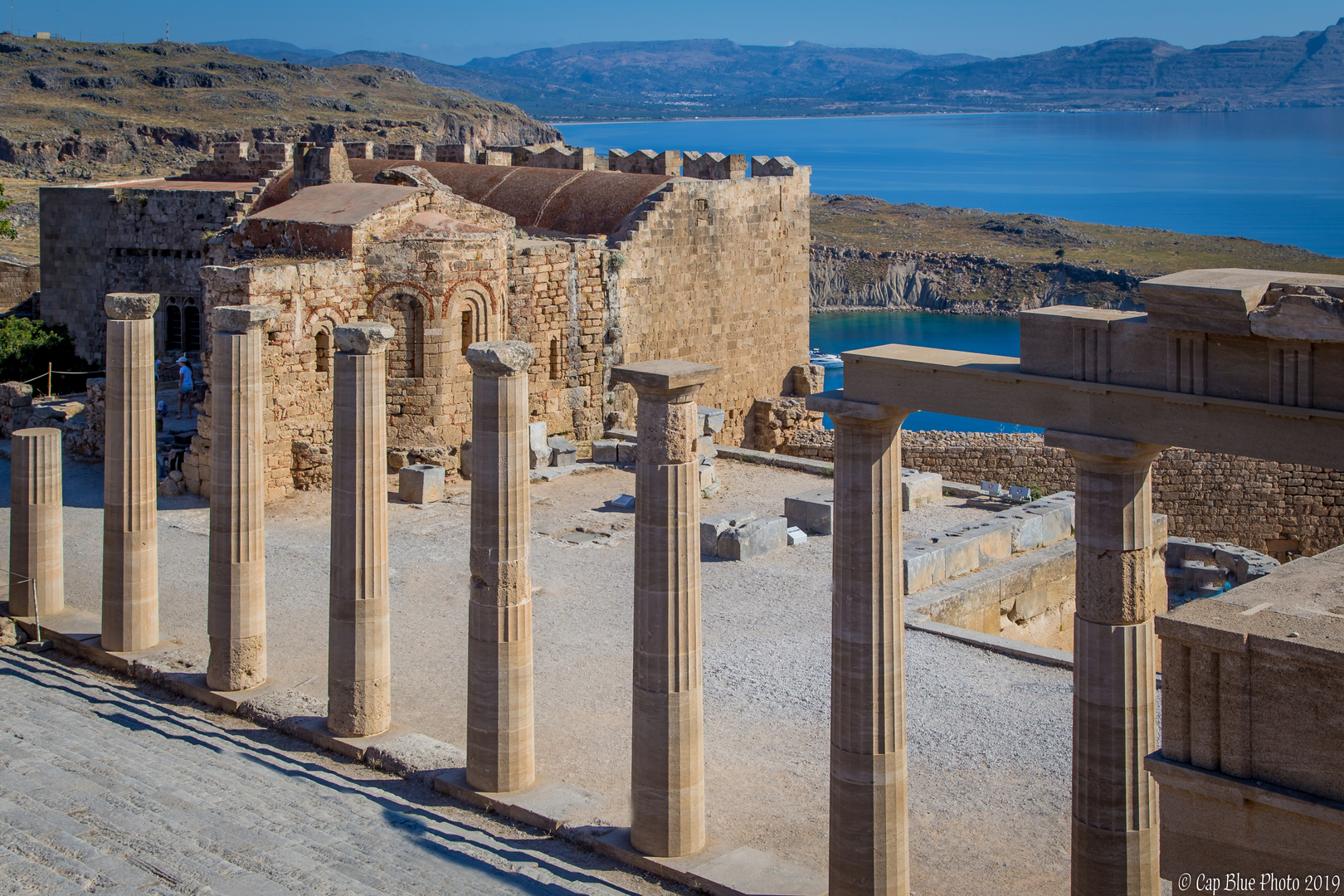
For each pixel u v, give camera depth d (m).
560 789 19.50
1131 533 13.14
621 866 17.31
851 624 14.59
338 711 21.61
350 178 56.94
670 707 16.94
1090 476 13.20
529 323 45.31
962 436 50.25
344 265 40.66
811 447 54.50
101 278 71.25
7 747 20.39
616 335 48.47
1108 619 13.20
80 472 42.31
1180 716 11.70
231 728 22.72
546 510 38.38
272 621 28.33
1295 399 11.84
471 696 19.41
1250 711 11.27
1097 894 13.45
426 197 43.12
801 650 26.36
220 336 23.36
